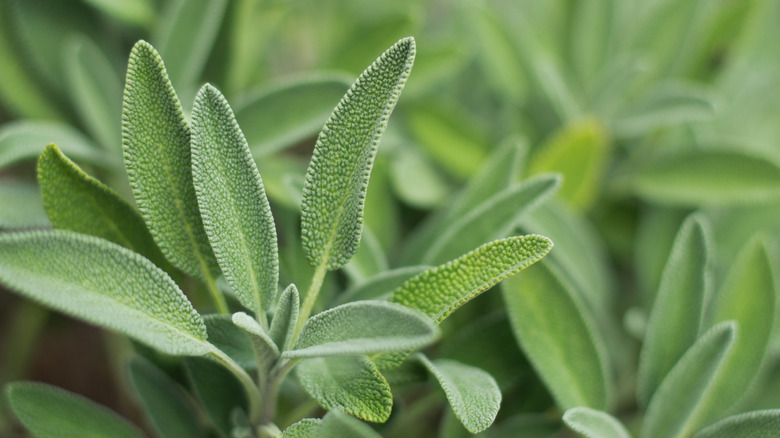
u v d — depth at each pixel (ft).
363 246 1.27
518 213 1.25
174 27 1.37
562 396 1.24
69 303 1.02
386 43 1.53
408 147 1.60
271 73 1.86
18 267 1.01
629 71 1.58
